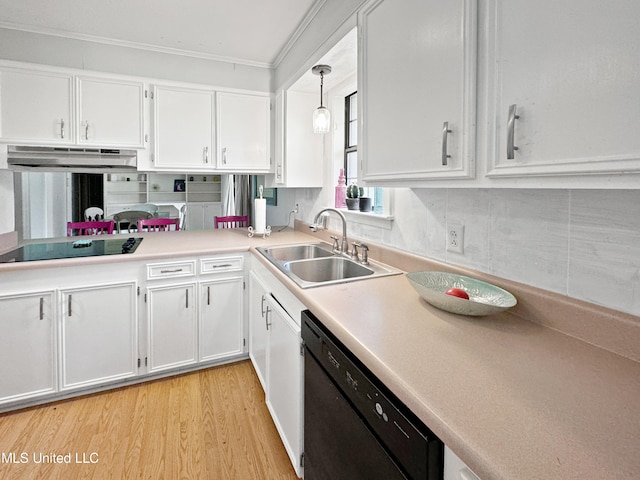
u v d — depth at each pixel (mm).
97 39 2439
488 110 857
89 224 3057
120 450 1652
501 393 703
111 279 2084
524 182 788
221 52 2695
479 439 571
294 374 1450
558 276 1027
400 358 840
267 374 1878
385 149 1274
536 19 734
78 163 2312
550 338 963
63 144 2275
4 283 1851
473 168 911
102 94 2367
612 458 532
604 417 630
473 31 884
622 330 864
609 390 716
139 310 2170
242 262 2416
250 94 2793
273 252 2301
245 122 2785
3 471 1519
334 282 1489
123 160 2434
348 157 2523
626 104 592
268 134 2867
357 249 1958
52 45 2359
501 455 537
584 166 654
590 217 940
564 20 680
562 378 760
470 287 1267
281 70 2752
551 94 708
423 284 1332
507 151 798
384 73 1269
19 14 2143
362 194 2184
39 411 1933
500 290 1152
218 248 2330
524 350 890
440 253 1486
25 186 3514
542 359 845
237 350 2463
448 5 958
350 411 959
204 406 1999
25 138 2184
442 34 986
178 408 1979
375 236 1952
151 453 1637
